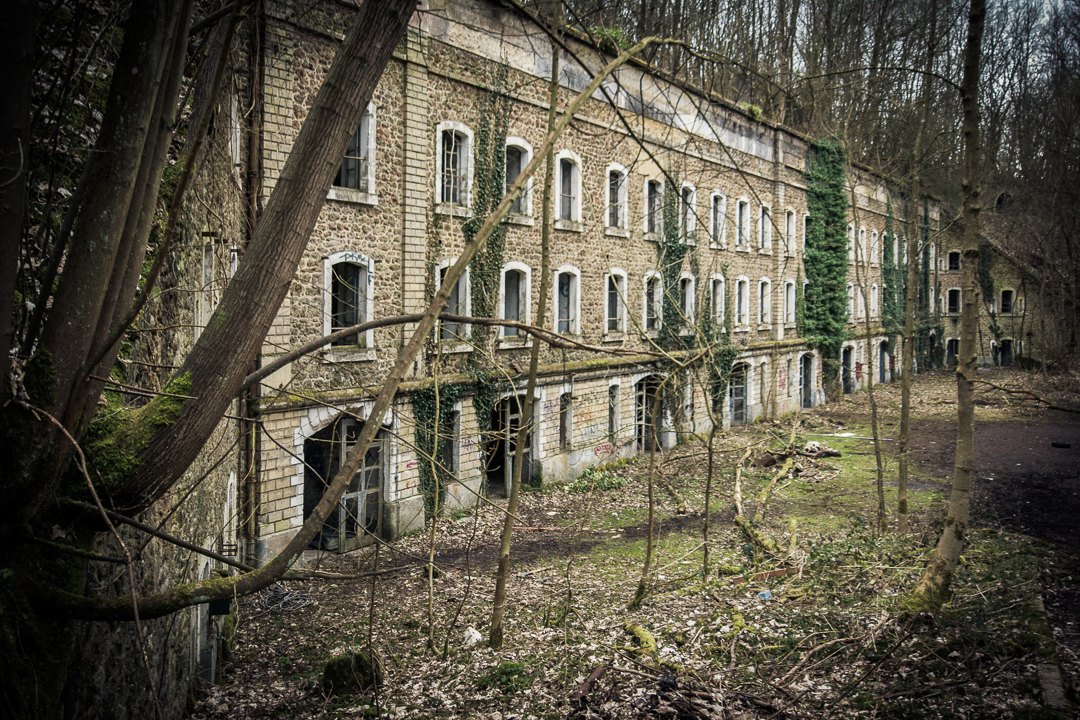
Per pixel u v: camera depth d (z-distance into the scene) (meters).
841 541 14.36
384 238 16.41
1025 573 11.99
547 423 21.56
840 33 25.50
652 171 25.42
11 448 3.59
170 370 6.74
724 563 13.79
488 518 18.27
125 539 5.36
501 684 8.64
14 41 3.31
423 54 16.84
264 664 10.34
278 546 14.19
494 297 19.36
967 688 7.87
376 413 3.69
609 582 13.20
